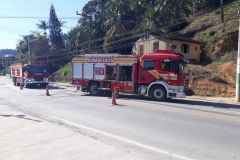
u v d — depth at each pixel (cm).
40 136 688
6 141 641
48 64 5762
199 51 3684
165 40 3331
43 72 2934
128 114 1091
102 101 1552
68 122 919
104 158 525
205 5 4575
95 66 1884
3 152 559
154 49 3478
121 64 1733
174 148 618
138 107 1298
